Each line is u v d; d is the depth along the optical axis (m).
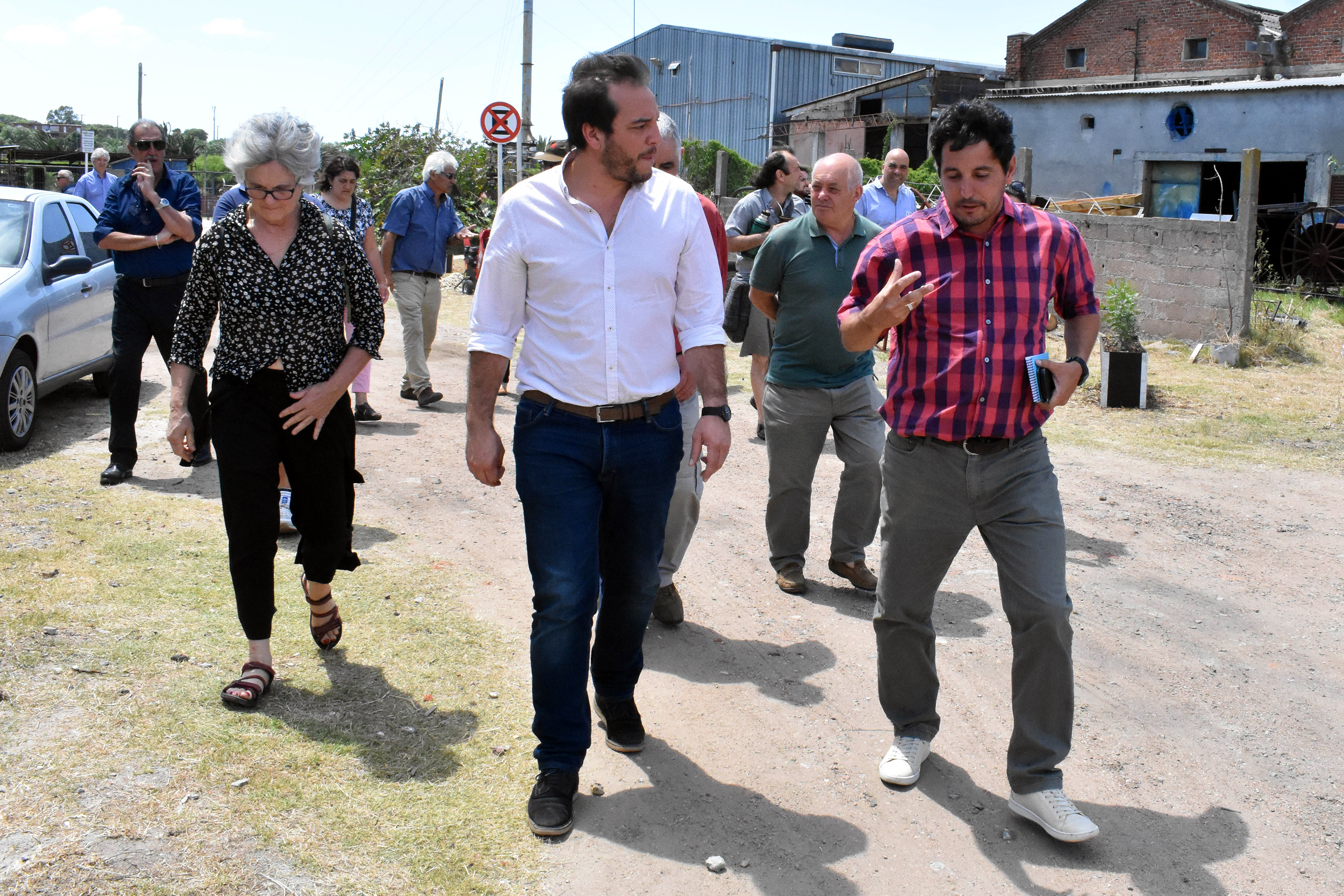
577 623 2.88
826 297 4.45
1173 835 3.06
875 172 28.77
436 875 2.67
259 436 3.34
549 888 2.67
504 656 3.96
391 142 20.55
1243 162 11.19
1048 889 2.79
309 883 2.60
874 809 3.14
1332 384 10.09
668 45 43.38
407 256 8.18
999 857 2.92
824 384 4.58
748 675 4.01
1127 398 9.15
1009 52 39.53
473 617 4.31
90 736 3.15
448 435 7.51
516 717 3.49
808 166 36.62
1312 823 3.14
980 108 2.75
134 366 5.90
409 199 8.12
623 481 2.94
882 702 3.35
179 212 5.80
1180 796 3.28
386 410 8.25
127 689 3.45
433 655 3.91
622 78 2.70
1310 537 5.88
